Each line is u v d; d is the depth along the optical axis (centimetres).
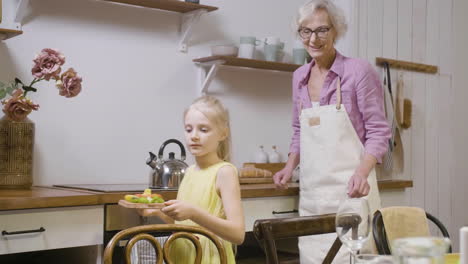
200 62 301
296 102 250
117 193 207
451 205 416
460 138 422
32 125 227
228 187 168
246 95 324
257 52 329
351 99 229
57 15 259
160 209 165
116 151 276
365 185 217
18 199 183
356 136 231
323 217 154
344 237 118
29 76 251
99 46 271
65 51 261
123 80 279
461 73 424
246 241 311
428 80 400
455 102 419
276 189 252
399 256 81
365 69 228
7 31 229
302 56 323
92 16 270
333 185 230
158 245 136
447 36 414
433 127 403
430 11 402
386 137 227
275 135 338
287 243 290
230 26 320
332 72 231
